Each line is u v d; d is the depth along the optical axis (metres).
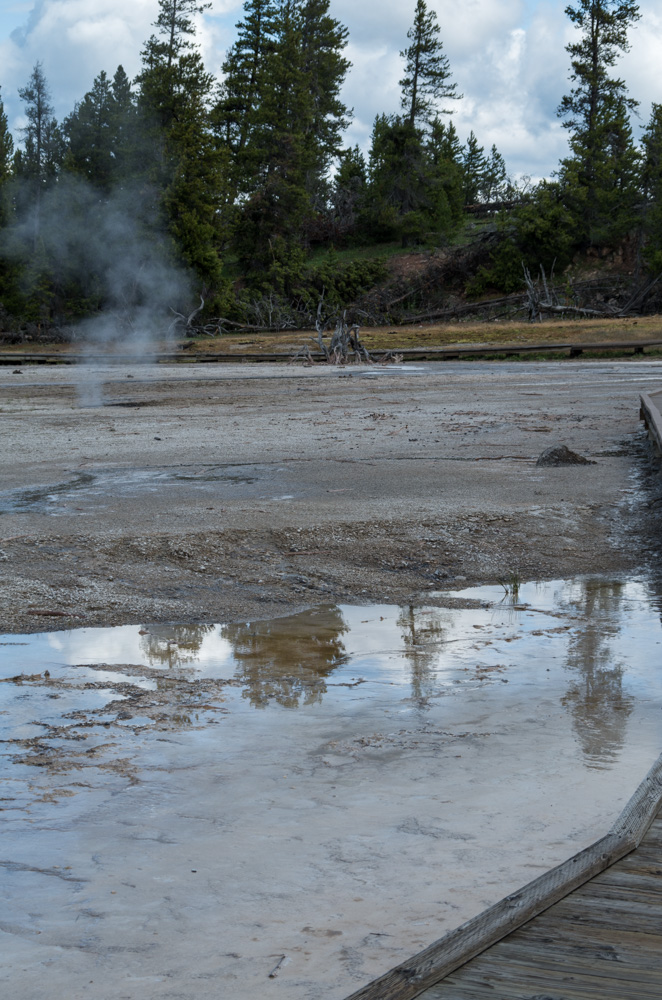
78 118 75.25
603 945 2.25
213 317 74.19
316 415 19.97
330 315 73.81
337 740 4.04
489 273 80.50
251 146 84.44
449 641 5.75
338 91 104.62
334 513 9.10
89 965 2.34
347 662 5.32
